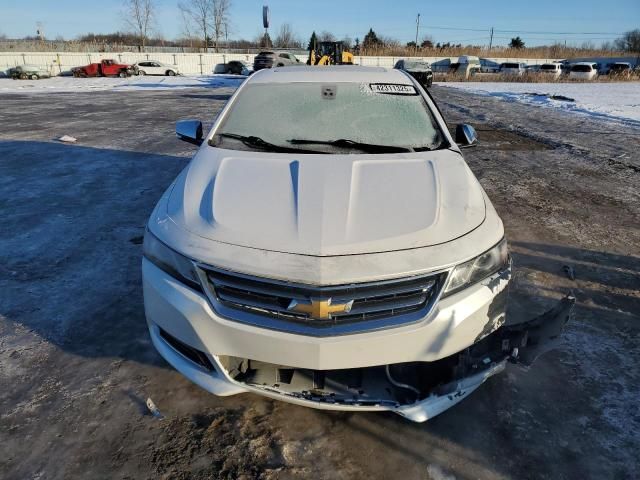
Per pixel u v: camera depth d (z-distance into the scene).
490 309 1.85
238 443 1.92
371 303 1.67
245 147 2.61
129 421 2.03
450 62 44.75
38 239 3.95
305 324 1.67
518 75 31.50
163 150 7.54
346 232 1.77
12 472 1.78
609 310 2.87
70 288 3.14
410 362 1.77
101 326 2.71
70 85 23.09
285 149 2.58
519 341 2.01
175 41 60.88
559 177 5.94
